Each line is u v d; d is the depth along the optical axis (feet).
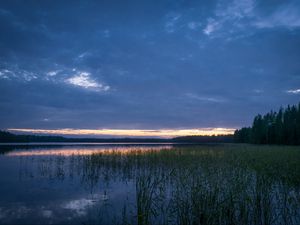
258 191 24.18
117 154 71.72
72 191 33.06
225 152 72.28
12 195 30.94
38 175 45.42
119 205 26.66
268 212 21.44
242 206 21.80
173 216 22.84
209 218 20.79
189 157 60.64
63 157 75.72
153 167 51.90
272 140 186.80
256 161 48.88
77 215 23.56
